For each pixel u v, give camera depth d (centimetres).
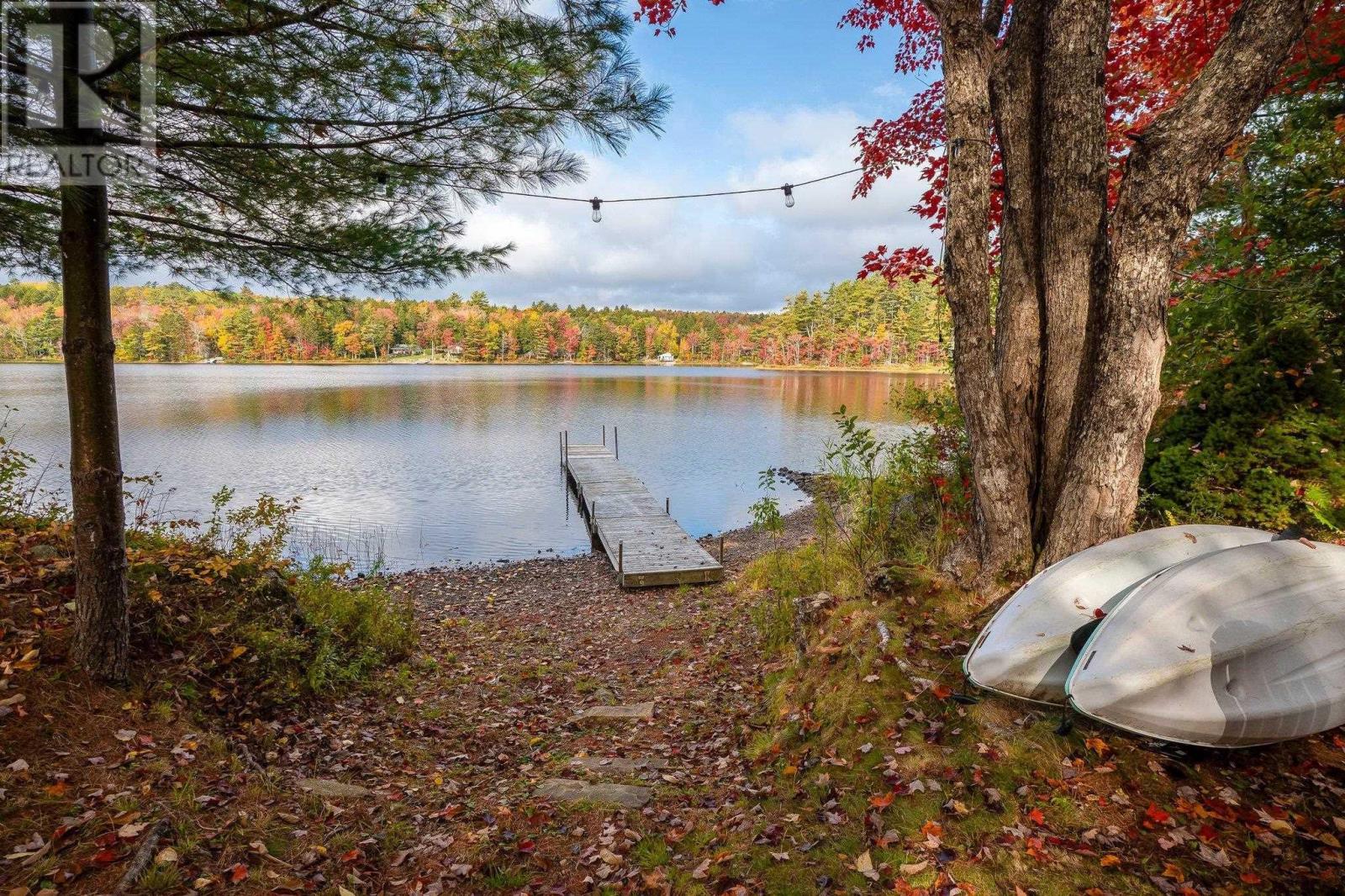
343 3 293
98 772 293
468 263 420
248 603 466
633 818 329
